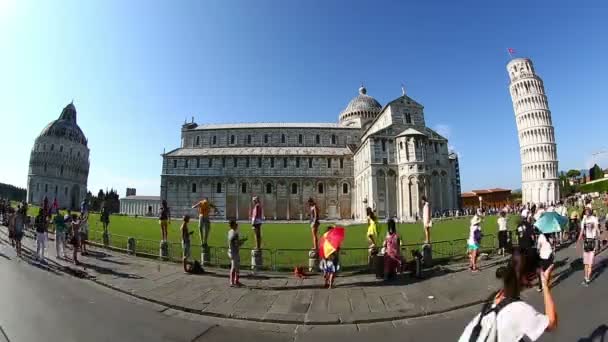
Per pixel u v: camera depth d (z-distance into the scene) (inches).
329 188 3260.3
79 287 532.7
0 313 398.6
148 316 409.4
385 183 2637.8
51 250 885.2
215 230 1565.0
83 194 5797.2
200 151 3385.8
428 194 2512.3
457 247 794.2
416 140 2551.7
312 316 404.5
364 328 370.0
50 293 489.1
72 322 378.0
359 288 518.9
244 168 3253.0
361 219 2960.1
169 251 792.9
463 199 4899.1
